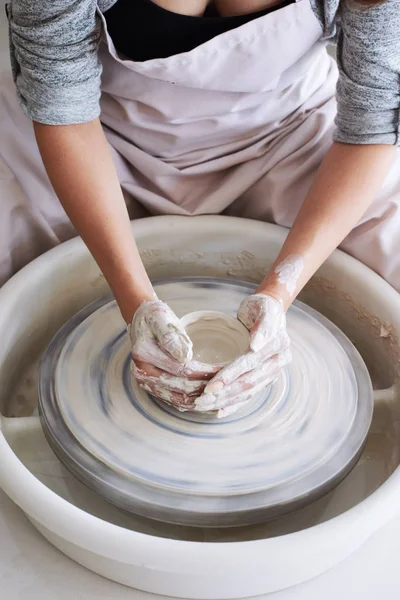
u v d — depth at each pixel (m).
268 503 1.01
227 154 1.53
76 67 1.23
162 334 1.06
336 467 1.07
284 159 1.50
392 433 1.29
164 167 1.51
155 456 1.06
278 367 1.10
